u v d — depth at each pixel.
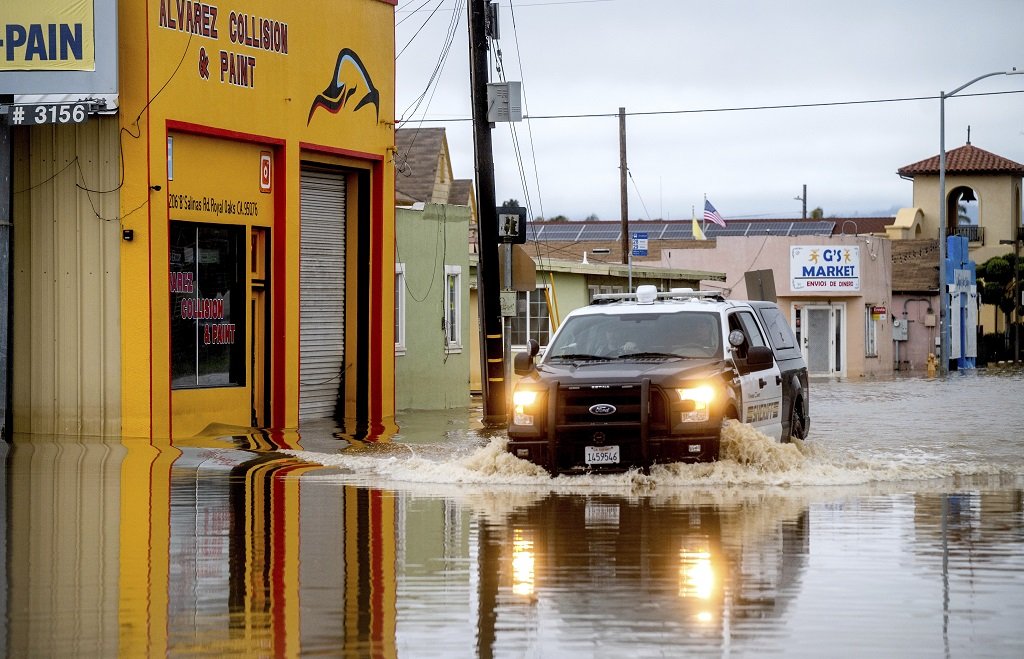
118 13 22.64
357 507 14.70
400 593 10.15
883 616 9.35
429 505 14.85
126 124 22.86
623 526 13.26
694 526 13.25
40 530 13.06
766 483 16.73
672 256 66.44
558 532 12.91
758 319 20.44
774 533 12.80
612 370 17.11
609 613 9.47
